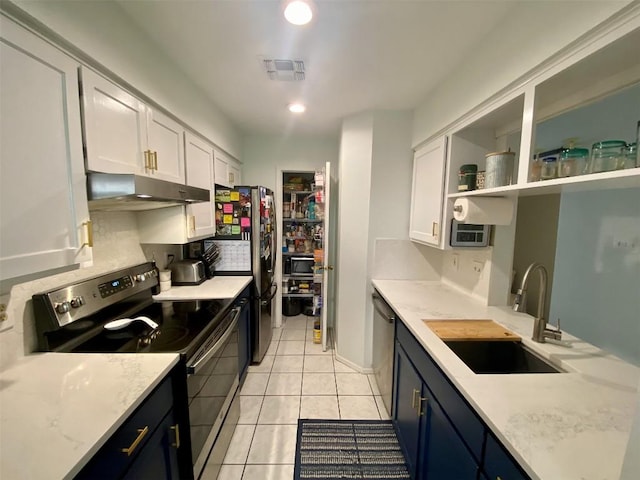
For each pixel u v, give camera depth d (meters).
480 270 1.84
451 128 1.74
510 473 0.71
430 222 1.96
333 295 3.28
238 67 1.69
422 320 1.52
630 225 1.32
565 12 0.92
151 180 1.17
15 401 0.84
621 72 0.97
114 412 0.80
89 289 1.32
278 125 2.88
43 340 1.13
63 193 0.95
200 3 1.16
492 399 0.86
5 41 0.76
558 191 1.24
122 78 1.20
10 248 0.79
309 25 1.30
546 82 1.05
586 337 1.51
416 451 1.40
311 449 1.71
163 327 1.46
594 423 0.76
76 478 0.67
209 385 1.42
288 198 3.59
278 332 3.37
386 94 2.03
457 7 1.17
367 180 2.38
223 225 2.52
